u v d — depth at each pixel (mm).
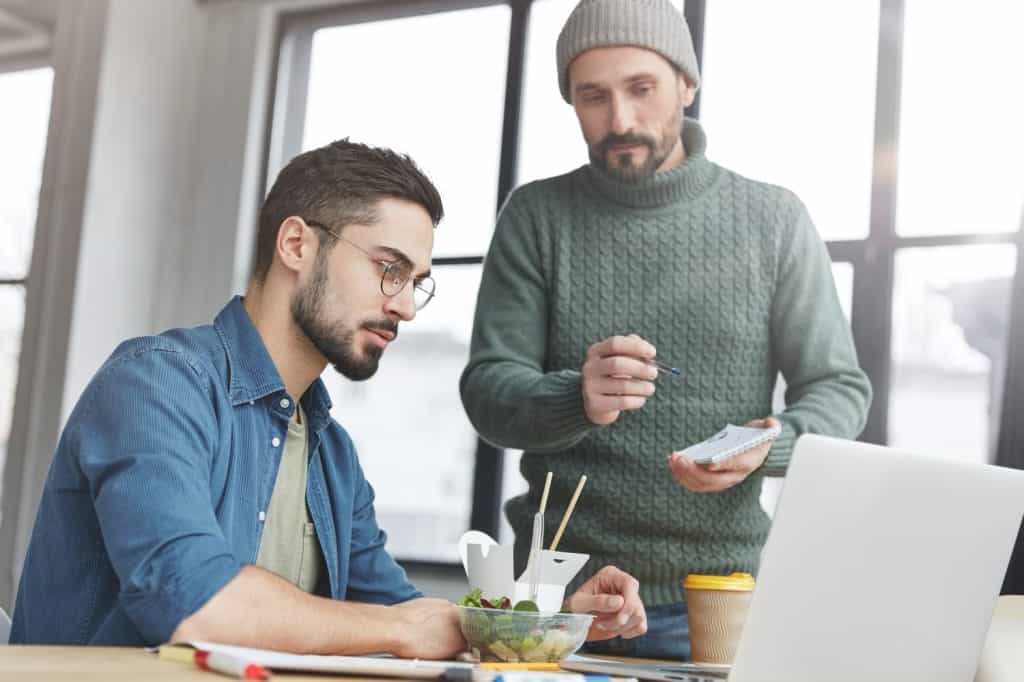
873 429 2840
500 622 1044
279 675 820
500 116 3510
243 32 3938
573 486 2004
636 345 1791
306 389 1380
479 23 3619
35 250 3791
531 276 2137
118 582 1158
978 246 2807
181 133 3984
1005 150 2822
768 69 3154
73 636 1158
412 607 1141
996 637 1264
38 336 3729
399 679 877
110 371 1189
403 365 3525
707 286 2064
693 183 2096
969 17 2908
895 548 922
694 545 1965
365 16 3811
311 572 1378
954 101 2895
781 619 898
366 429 3537
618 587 1390
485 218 3488
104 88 3779
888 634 926
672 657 1693
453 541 3373
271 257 1328
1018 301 2596
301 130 3865
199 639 970
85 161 3758
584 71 2076
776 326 2082
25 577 1230
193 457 1143
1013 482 964
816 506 897
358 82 3789
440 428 3445
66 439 1194
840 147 3033
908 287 2883
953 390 2799
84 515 1175
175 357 1215
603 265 2104
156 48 3932
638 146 2059
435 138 3613
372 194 1294
